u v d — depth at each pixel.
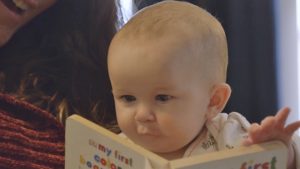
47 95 1.15
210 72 0.81
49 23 1.25
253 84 1.95
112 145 0.63
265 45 1.92
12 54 1.22
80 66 1.22
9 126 1.04
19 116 1.08
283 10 1.95
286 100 2.01
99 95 1.19
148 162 0.59
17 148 1.01
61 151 1.05
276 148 0.60
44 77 1.18
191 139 0.82
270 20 1.91
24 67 1.19
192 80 0.79
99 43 1.26
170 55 0.77
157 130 0.78
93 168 0.66
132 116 0.78
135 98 0.78
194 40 0.79
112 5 1.29
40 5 1.15
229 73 1.94
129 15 1.49
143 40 0.78
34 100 1.14
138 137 0.79
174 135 0.79
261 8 1.90
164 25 0.80
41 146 1.04
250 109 1.96
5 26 1.11
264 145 0.61
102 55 1.25
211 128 0.86
